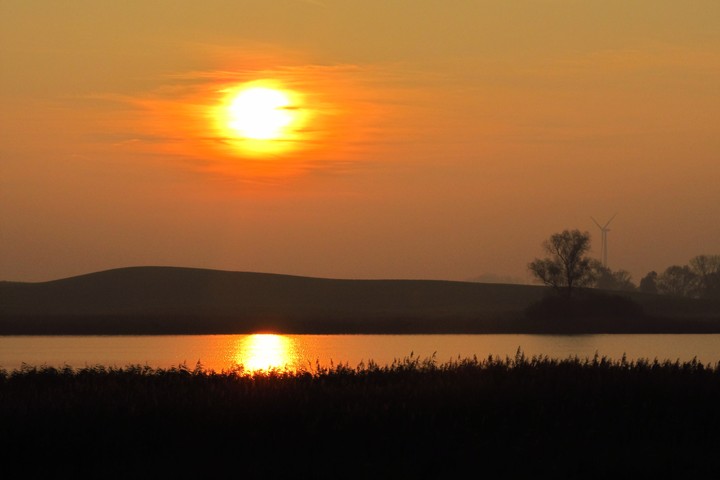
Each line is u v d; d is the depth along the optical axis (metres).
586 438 57.09
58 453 52.09
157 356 179.25
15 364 151.62
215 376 79.44
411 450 53.06
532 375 75.69
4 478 48.03
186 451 52.84
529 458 51.78
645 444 55.97
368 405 61.31
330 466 49.66
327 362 156.50
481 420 59.94
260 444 54.16
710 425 59.81
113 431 55.53
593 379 71.62
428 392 66.06
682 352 189.62
